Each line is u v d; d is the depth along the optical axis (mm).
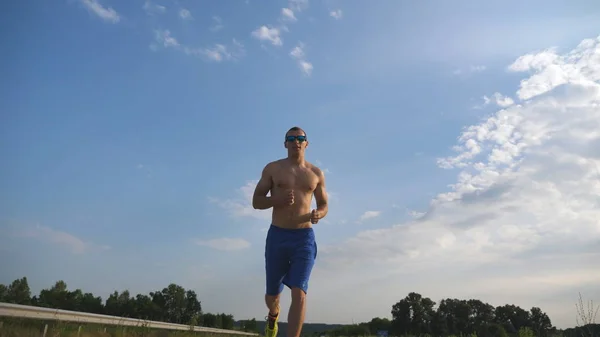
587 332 9352
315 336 31438
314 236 5676
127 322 11695
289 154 5852
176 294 54906
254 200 5574
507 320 47969
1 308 6980
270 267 5730
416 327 63281
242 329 38562
